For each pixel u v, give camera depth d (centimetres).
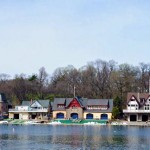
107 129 12962
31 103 18375
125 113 16925
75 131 12012
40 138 9712
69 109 17500
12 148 7762
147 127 14162
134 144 8469
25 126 14725
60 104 17700
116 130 12462
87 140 9219
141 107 17012
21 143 8600
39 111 18162
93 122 16125
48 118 17712
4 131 11962
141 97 17250
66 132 11594
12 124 16112
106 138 9700
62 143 8600
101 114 17262
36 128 13462
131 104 17025
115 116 17150
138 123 15950
